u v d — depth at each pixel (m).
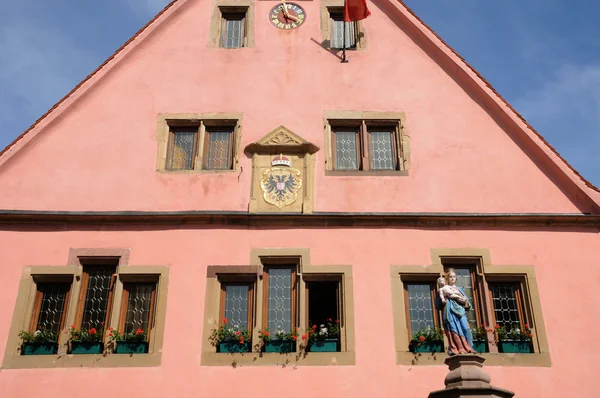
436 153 14.12
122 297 12.61
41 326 12.41
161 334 12.09
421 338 12.03
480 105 14.69
